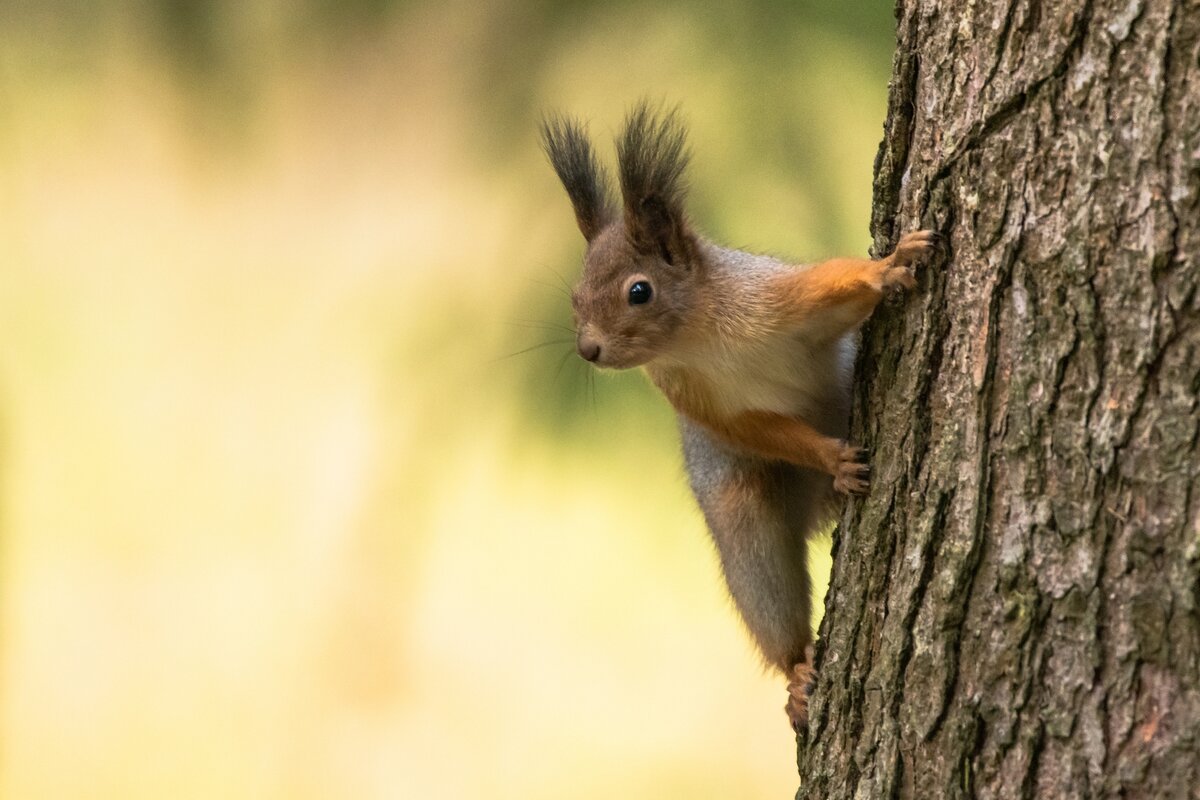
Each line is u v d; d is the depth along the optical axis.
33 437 17.19
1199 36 5.49
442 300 10.84
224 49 11.02
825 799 6.80
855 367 7.16
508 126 10.84
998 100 6.05
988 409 6.07
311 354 18.08
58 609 17.08
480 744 15.69
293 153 16.47
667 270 8.81
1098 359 5.70
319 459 17.75
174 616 16.97
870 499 6.71
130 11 11.31
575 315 9.09
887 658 6.45
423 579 16.28
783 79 10.05
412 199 15.55
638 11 10.66
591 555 16.34
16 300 17.25
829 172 9.87
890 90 6.80
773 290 8.42
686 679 16.03
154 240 17.84
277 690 16.23
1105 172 5.69
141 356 17.95
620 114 10.37
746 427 8.73
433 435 10.63
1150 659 5.53
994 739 5.94
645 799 15.05
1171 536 5.49
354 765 15.75
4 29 11.67
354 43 11.52
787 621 9.14
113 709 16.28
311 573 17.06
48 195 17.67
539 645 16.19
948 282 6.33
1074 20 5.79
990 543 6.02
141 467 17.62
